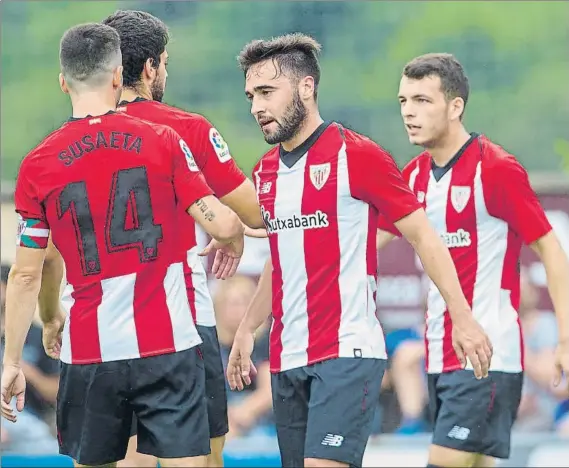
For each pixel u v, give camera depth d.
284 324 18.23
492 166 20.58
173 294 16.48
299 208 17.92
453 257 21.08
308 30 56.44
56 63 56.12
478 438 20.48
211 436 19.62
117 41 16.67
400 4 57.25
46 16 56.94
